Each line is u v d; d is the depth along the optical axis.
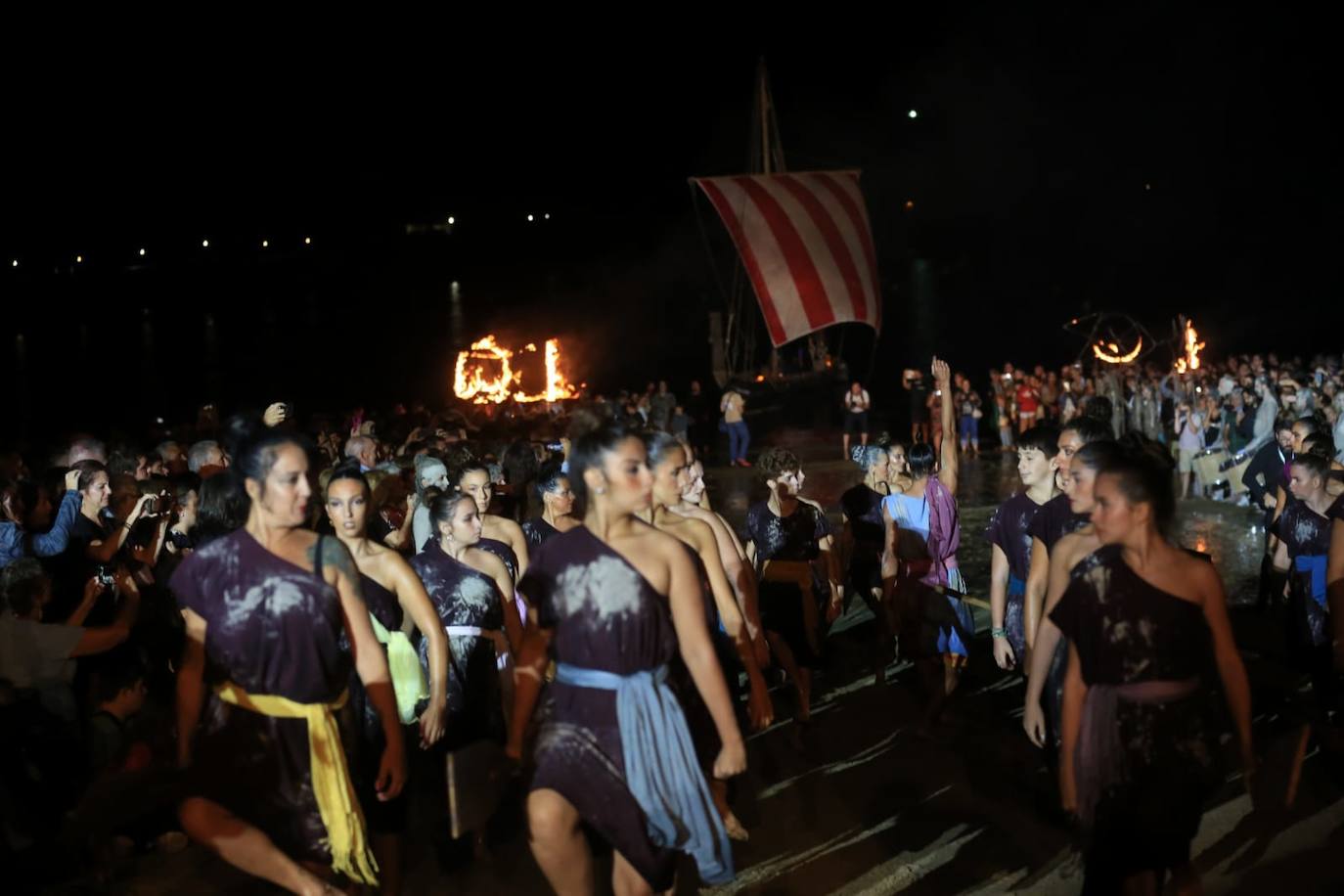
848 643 8.91
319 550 4.04
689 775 3.86
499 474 8.13
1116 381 21.53
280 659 3.96
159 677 6.36
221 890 5.01
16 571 5.48
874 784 6.05
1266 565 8.84
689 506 5.71
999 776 6.07
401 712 5.08
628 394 24.02
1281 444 8.91
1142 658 3.81
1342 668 5.02
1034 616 5.20
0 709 5.21
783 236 22.48
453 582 5.47
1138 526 3.82
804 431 26.77
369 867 4.20
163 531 7.11
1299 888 4.66
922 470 6.68
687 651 3.92
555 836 3.79
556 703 3.88
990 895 4.75
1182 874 3.96
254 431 4.05
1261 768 5.00
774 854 5.25
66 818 5.19
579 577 3.84
